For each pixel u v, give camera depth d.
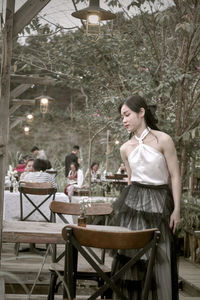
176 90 5.45
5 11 3.06
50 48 6.05
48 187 5.67
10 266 4.82
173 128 5.22
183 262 5.59
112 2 5.27
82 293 4.45
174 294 2.88
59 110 22.77
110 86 5.81
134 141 3.08
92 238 2.37
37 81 7.76
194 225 5.78
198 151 5.52
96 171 10.46
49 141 21.98
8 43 3.06
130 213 2.99
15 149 21.77
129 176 3.22
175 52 5.25
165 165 2.99
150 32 5.32
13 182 6.27
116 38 5.57
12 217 5.91
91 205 3.71
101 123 6.48
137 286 2.83
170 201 2.96
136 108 3.01
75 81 6.15
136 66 5.34
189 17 4.95
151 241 2.42
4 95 3.07
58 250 5.98
